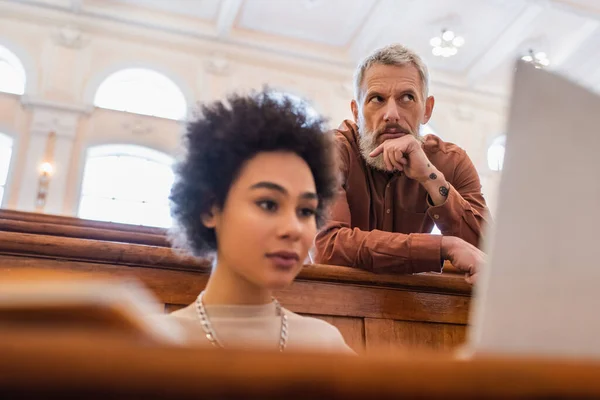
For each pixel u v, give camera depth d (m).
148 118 9.72
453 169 1.88
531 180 0.46
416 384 0.30
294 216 0.91
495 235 0.46
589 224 0.45
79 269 1.23
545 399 0.31
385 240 1.46
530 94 0.48
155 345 0.29
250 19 10.38
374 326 1.37
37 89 9.32
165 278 1.27
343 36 10.83
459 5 9.88
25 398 0.27
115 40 9.97
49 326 0.30
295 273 0.91
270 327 0.94
